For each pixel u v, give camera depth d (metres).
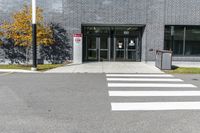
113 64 22.50
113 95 9.94
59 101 8.91
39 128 6.21
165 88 11.47
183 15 24.20
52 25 23.70
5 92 10.38
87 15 23.88
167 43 24.61
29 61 23.58
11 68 19.08
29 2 23.34
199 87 11.77
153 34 24.19
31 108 7.98
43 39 21.06
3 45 23.59
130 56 25.91
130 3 23.97
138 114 7.45
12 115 7.24
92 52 25.84
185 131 6.08
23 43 21.38
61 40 23.86
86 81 13.34
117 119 6.95
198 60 24.80
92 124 6.52
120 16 24.03
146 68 19.53
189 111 7.80
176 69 18.88
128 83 12.77
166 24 24.22
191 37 24.67
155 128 6.27
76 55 23.41
